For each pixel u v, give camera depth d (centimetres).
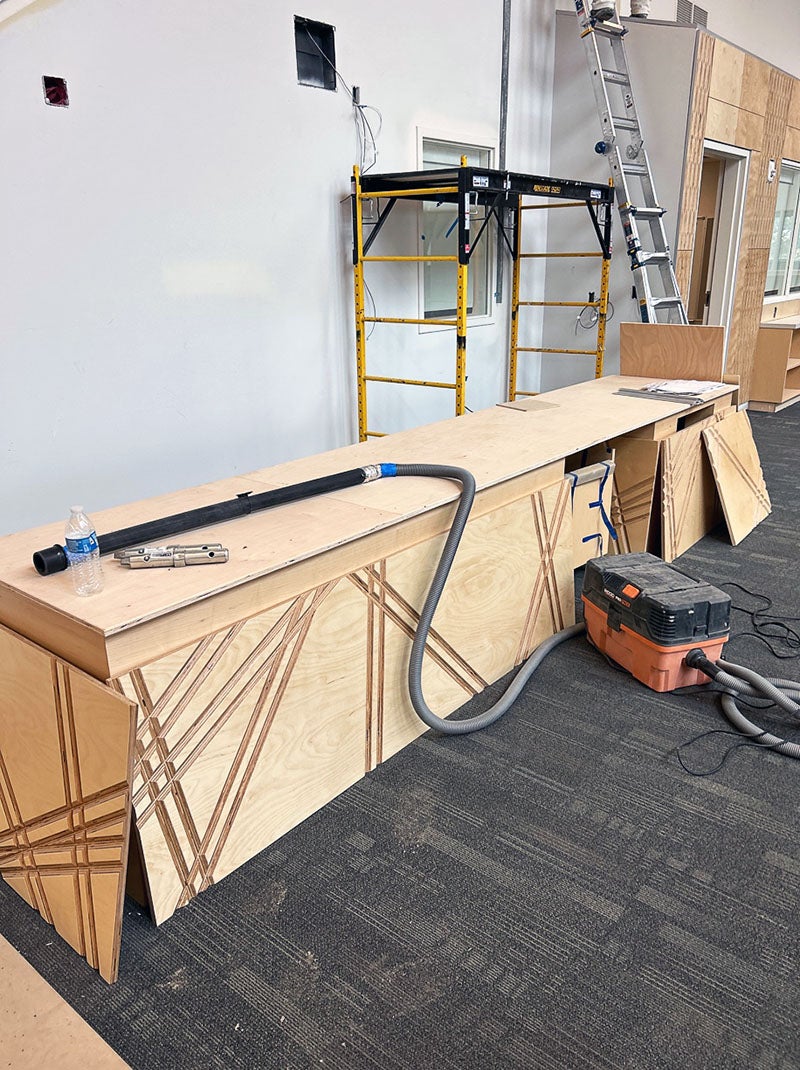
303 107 354
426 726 212
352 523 177
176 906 154
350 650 180
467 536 210
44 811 150
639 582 236
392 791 189
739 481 363
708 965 142
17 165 261
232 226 336
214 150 321
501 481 215
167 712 141
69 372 292
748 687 216
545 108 514
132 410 317
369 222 402
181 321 326
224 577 148
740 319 600
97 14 271
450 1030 131
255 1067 125
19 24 251
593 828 176
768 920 151
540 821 178
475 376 516
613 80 458
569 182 414
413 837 174
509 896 158
